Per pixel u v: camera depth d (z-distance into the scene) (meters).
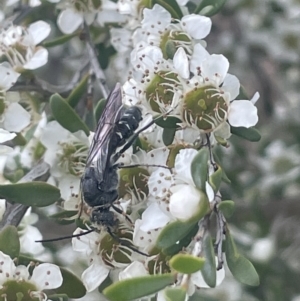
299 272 0.24
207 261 0.12
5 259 0.14
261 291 0.23
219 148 0.21
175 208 0.13
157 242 0.13
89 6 0.19
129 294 0.12
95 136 0.15
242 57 0.27
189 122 0.15
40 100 0.18
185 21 0.16
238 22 0.27
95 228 0.15
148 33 0.16
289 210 0.24
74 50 0.27
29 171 0.17
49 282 0.14
